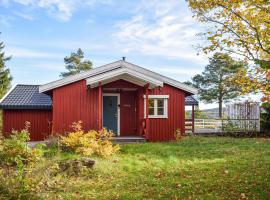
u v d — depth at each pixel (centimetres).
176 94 2047
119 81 1950
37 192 784
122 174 1061
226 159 1233
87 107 1936
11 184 725
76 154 1336
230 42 882
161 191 840
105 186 920
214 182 897
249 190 807
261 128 2430
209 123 3209
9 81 4503
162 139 2005
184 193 811
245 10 854
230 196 770
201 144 1688
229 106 2895
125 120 2055
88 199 800
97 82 1792
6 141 873
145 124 1909
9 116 2227
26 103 2242
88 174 1051
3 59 4534
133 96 2078
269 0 802
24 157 864
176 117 2036
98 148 1355
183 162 1211
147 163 1213
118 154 1416
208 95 4959
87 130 1922
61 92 1914
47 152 1289
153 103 2028
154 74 2006
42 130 2252
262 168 1038
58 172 1045
